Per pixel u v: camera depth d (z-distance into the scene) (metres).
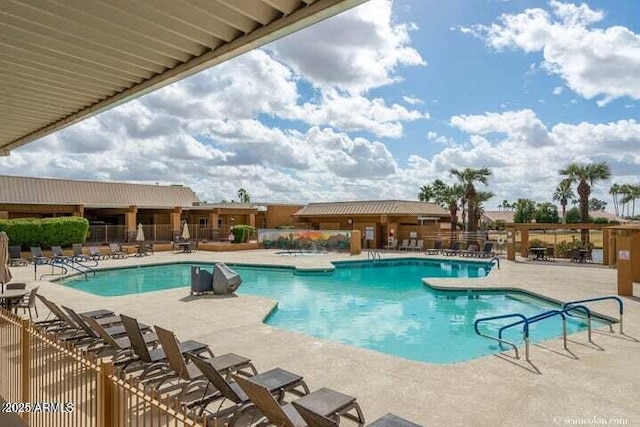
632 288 12.68
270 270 21.30
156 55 4.96
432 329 10.45
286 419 3.66
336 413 4.02
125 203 31.77
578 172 30.89
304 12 3.71
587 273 17.80
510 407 5.05
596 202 92.31
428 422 4.66
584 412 4.92
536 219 62.91
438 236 30.78
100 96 6.48
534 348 7.53
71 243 25.84
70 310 6.91
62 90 6.19
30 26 4.27
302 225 37.53
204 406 4.71
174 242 30.72
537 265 21.05
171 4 3.82
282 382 4.71
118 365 5.95
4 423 4.39
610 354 7.13
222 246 29.48
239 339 7.96
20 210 27.58
